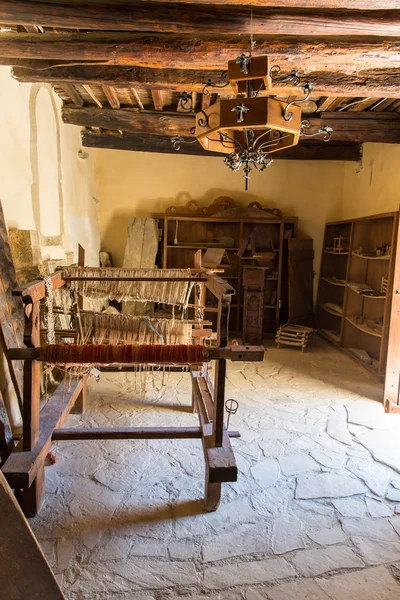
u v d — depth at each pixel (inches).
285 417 121.6
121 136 191.5
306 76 121.4
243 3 78.5
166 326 86.3
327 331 221.0
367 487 87.4
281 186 223.0
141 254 213.0
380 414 125.0
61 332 104.9
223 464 73.0
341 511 79.6
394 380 125.6
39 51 101.0
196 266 123.3
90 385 144.1
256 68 69.6
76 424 113.2
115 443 104.4
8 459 70.9
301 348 203.3
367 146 193.8
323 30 88.4
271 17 87.1
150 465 94.4
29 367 73.9
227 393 140.1
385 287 164.1
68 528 73.4
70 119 164.1
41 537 71.0
